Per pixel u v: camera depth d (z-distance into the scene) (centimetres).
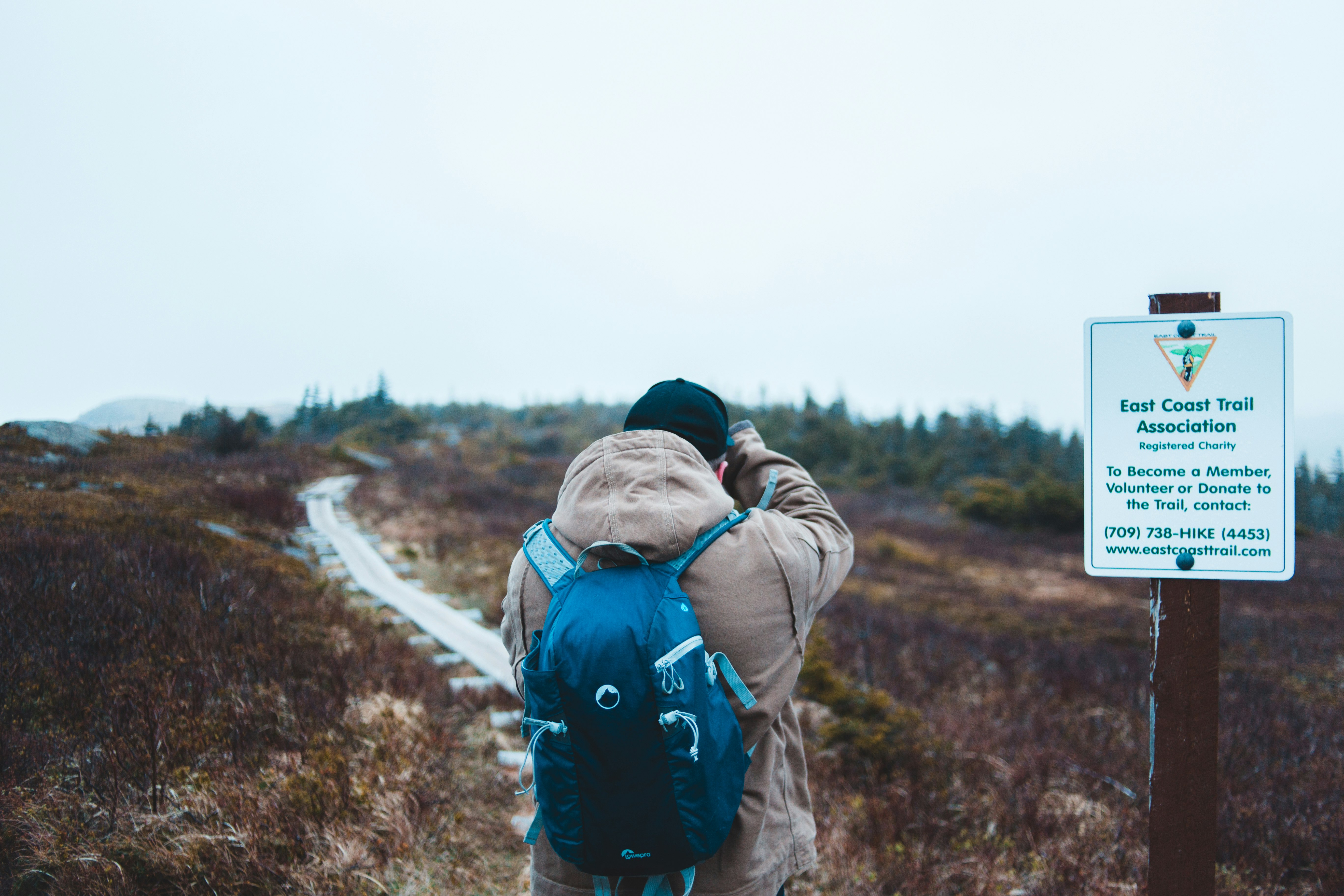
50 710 290
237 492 1080
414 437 3912
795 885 291
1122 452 154
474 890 271
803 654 125
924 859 314
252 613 469
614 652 103
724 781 107
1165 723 154
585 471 121
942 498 3094
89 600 396
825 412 4922
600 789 103
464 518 1408
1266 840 362
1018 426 4675
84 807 243
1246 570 147
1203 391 149
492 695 501
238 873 236
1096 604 1392
